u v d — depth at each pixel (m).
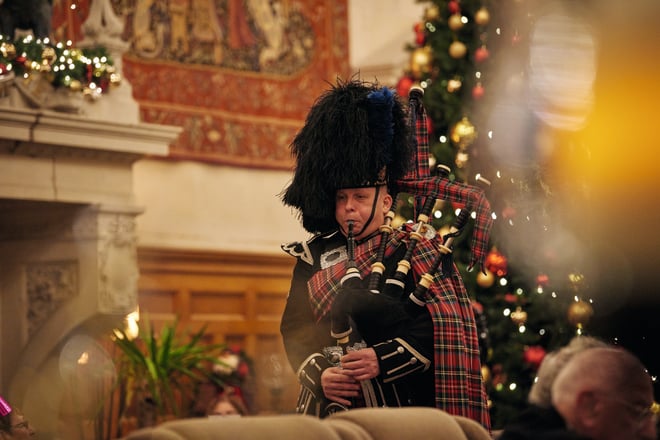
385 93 3.88
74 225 8.88
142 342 8.83
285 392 6.31
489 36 8.66
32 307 9.11
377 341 3.61
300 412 3.77
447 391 3.53
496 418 8.24
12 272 9.22
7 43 8.13
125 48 9.10
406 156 3.95
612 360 2.28
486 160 8.17
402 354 3.52
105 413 5.20
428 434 2.39
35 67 8.23
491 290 8.45
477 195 3.89
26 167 8.37
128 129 8.80
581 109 6.69
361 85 4.02
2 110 7.99
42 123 8.25
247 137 12.08
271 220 12.34
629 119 2.72
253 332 11.87
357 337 3.64
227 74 11.98
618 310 2.74
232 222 11.97
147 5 11.31
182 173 11.59
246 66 12.16
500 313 8.40
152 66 11.32
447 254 3.79
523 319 8.12
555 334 8.17
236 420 2.12
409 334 3.56
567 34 6.68
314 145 3.87
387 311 3.54
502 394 8.31
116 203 8.90
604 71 2.81
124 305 8.85
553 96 6.83
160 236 11.31
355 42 13.20
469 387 3.64
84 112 8.66
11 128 8.10
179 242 11.45
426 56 9.20
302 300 3.84
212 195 11.82
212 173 11.84
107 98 8.87
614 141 2.75
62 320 8.85
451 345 3.56
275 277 12.23
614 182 2.74
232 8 12.09
